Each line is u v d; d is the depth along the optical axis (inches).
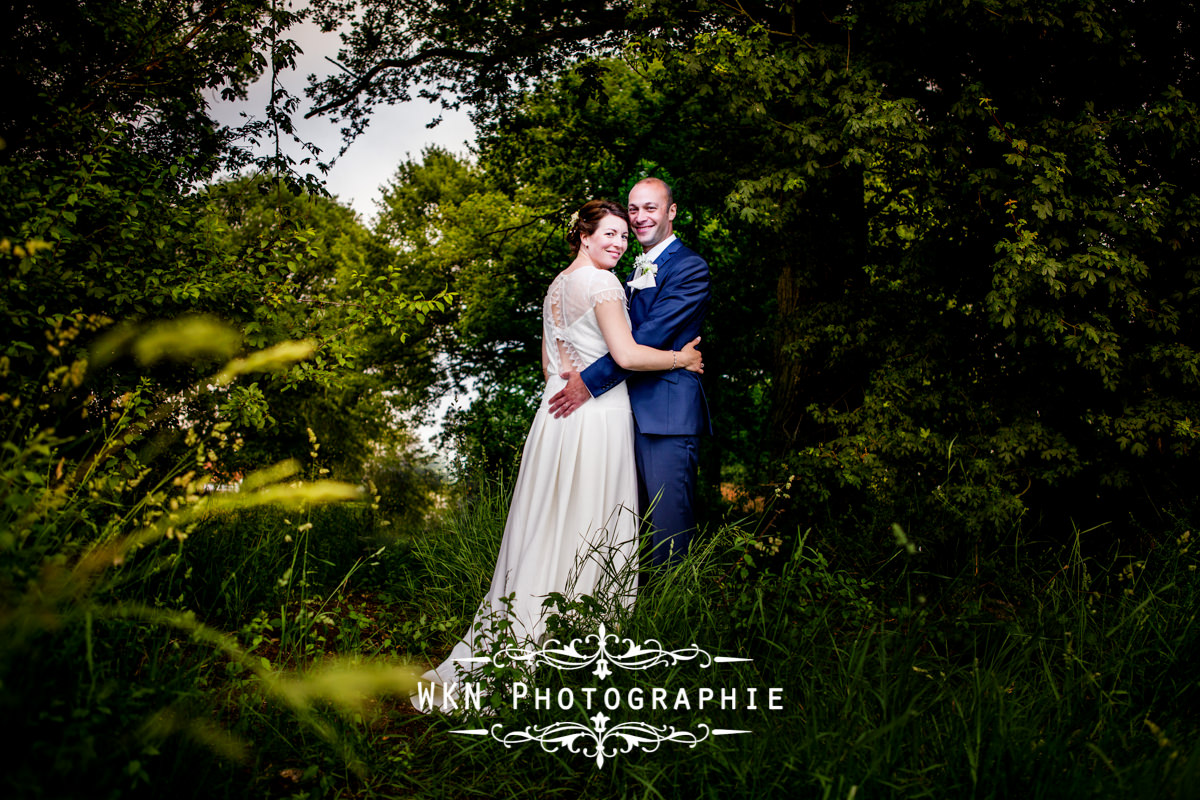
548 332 125.1
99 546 78.7
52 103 138.2
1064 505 192.1
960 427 200.7
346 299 141.6
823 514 204.1
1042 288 171.2
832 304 227.0
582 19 323.6
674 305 120.8
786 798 72.2
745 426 443.5
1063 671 96.7
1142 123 169.3
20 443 82.2
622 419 118.1
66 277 110.6
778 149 214.1
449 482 224.5
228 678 94.6
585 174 438.3
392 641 116.7
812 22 221.0
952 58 200.2
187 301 125.1
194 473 84.9
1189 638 99.7
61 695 63.4
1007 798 70.0
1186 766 67.4
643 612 103.3
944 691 84.6
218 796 68.0
